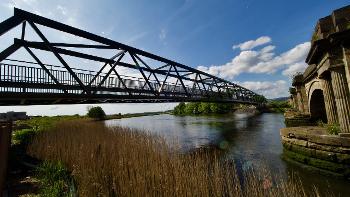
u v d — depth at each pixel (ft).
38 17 32.04
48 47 31.48
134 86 46.78
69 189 19.62
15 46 29.04
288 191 15.16
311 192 20.94
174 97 57.88
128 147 29.50
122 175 20.10
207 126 102.17
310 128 33.65
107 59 42.39
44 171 24.84
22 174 26.12
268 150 41.83
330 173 24.44
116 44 42.70
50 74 31.19
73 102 40.93
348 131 24.21
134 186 17.99
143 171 20.27
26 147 38.86
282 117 134.00
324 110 52.01
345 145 23.45
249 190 15.94
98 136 40.40
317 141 26.23
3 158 20.42
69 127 60.54
